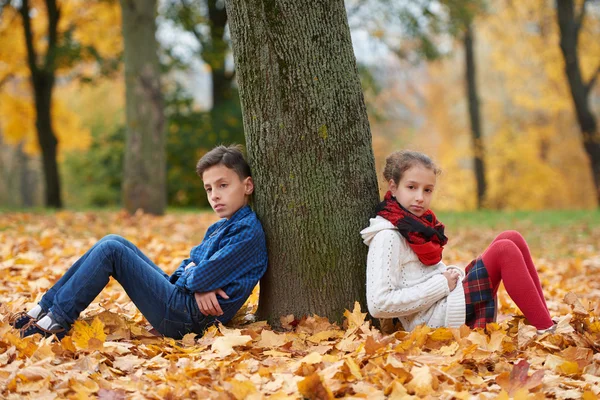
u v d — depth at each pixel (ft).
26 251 18.47
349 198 10.44
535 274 10.54
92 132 84.17
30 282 13.99
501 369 8.72
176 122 57.31
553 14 61.82
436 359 8.60
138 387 7.79
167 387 7.63
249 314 11.62
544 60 66.08
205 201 60.49
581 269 20.67
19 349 8.82
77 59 49.08
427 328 9.43
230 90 59.21
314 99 10.09
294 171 10.25
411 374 7.95
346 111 10.37
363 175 10.61
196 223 29.96
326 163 10.27
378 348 8.75
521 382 7.98
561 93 69.87
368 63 57.77
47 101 52.34
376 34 54.95
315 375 7.45
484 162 70.59
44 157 52.85
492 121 89.25
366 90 58.03
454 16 54.19
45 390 7.48
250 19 9.98
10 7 50.98
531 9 63.72
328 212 10.34
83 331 9.31
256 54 10.07
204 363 8.55
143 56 32.58
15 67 56.39
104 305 12.00
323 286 10.44
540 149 87.56
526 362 8.23
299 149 10.19
